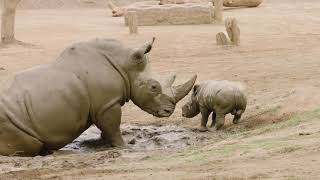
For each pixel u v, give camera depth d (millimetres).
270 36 37469
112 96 16953
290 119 16938
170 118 20391
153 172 12477
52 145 16625
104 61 17016
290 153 12781
